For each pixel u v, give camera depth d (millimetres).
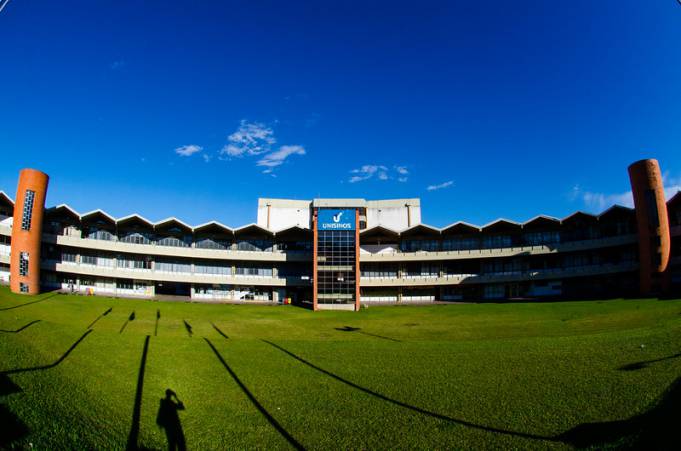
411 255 72750
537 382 15594
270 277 73500
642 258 57469
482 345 23484
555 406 13047
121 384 14234
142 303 54562
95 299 54969
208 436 11195
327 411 13180
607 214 65250
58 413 10711
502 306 54719
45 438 9336
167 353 19422
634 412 11930
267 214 83625
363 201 69875
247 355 20547
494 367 18047
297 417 12695
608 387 14398
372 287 74625
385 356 20781
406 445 10844
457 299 73250
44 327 22109
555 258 70250
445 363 19062
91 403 11953
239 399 14070
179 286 75188
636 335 23422
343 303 65375
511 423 11969
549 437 10961
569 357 19078
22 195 56344
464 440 11023
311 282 72812
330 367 18547
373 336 32938
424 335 32969
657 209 56906
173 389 14516
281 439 11203
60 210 65312
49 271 64188
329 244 67438
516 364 18391
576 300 57531
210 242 73688
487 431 11516
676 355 17812
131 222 68812
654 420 11062
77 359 16297
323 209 68438
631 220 64812
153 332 32719
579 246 66500
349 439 11219
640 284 58000
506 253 70438
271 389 15234
